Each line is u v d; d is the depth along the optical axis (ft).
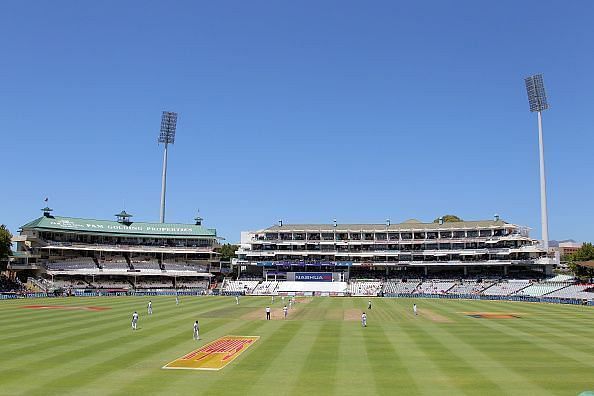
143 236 466.29
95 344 139.74
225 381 96.73
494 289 376.27
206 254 490.49
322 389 90.79
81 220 453.58
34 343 141.08
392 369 107.34
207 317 214.69
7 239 354.74
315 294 407.64
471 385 93.61
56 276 411.54
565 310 251.19
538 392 88.69
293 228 499.92
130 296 363.97
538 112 416.67
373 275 472.85
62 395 86.53
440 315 225.56
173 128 498.28
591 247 449.89
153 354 124.57
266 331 169.17
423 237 470.39
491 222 463.42
